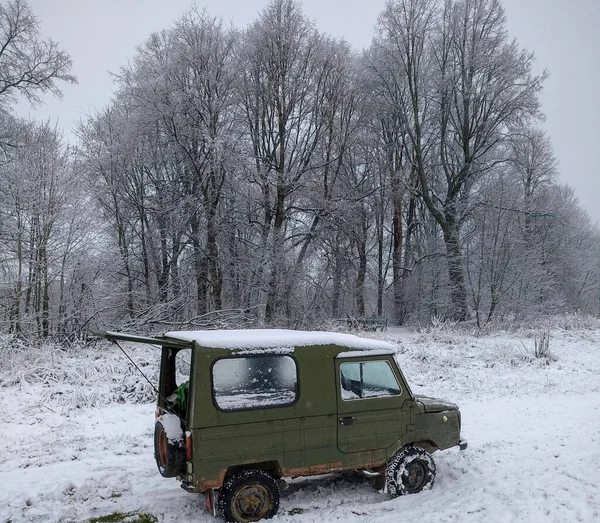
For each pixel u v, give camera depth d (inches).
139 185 1026.1
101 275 756.0
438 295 1389.0
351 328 1019.3
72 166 766.5
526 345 840.9
